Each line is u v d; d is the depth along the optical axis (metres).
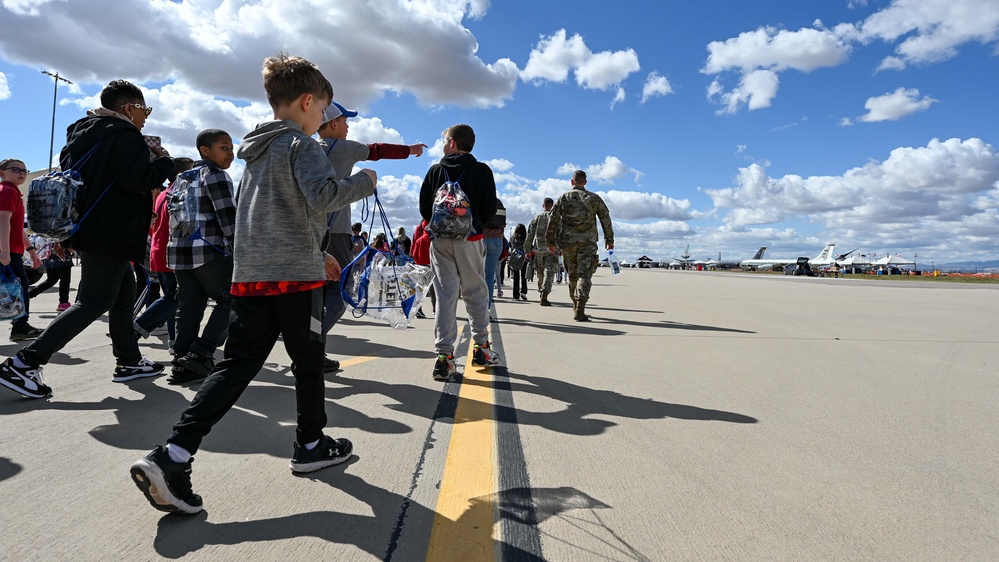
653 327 6.37
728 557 1.57
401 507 1.83
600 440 2.49
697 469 2.18
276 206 1.90
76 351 4.34
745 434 2.61
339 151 3.30
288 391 3.23
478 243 3.80
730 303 10.12
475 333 3.95
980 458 2.35
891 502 1.93
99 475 2.03
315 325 2.02
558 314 7.82
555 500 1.90
